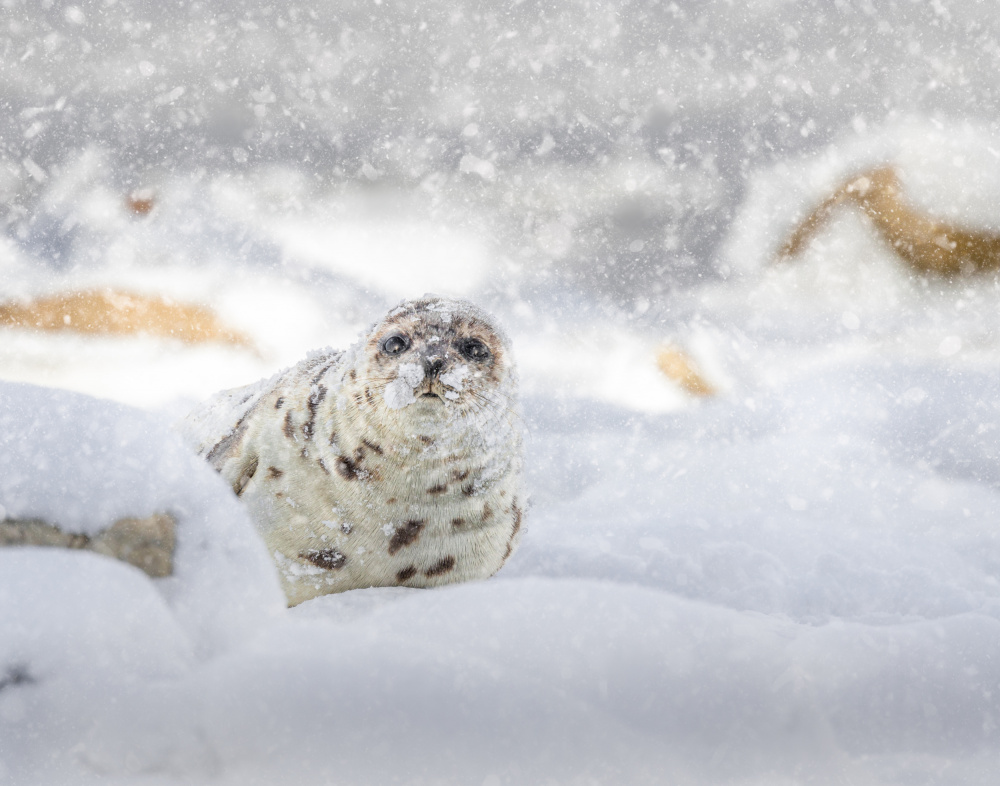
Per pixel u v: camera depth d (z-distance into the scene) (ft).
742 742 58.39
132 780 58.18
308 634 58.59
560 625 58.75
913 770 58.39
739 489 61.67
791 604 59.67
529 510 61.36
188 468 58.95
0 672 58.29
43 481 58.70
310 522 59.67
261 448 59.82
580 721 58.34
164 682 58.34
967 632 58.85
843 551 60.39
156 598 58.59
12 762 58.18
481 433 59.67
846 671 58.65
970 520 61.05
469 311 59.93
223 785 58.18
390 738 58.23
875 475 61.82
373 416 59.57
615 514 61.31
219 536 58.85
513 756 58.23
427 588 59.82
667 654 58.65
